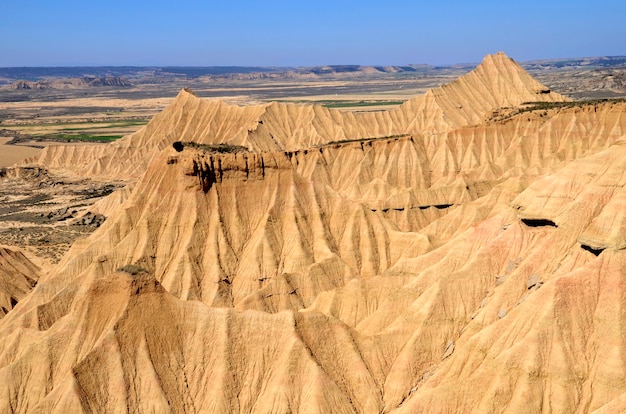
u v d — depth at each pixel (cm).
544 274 7106
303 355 6819
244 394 6819
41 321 8612
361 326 8044
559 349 6028
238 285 9944
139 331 6944
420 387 6706
